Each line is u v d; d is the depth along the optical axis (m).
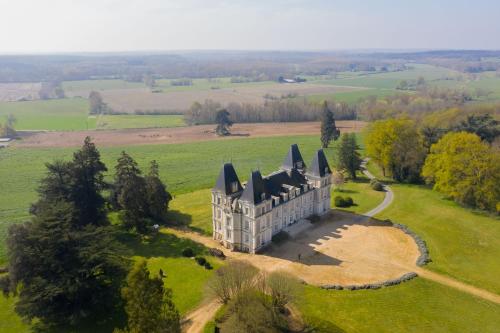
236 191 101.50
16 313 71.88
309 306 76.12
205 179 159.50
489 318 73.81
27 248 71.25
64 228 74.81
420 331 70.00
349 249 99.81
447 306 77.25
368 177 160.50
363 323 71.69
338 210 125.62
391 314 74.44
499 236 107.12
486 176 122.56
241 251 99.81
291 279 73.38
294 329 68.69
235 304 70.12
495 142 156.00
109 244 78.12
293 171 114.50
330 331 68.88
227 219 99.75
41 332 70.56
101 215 106.69
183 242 104.25
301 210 114.31
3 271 90.38
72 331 70.62
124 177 108.56
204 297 78.50
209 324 69.75
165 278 86.62
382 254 97.31
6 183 155.38
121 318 73.50
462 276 87.75
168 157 193.38
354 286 82.69
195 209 126.50
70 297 69.56
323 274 88.12
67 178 101.62
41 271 71.69
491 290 82.56
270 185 104.62
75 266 71.88
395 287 83.12
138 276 57.28
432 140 156.50
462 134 132.25
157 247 101.69
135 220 107.00
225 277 74.25
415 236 106.12
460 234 108.19
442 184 131.75
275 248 100.44
